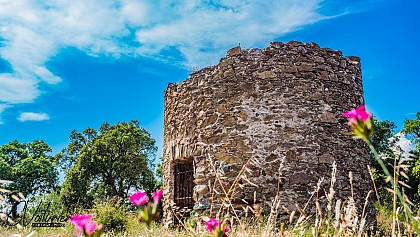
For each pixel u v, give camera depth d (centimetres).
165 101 1218
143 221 170
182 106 1094
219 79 1012
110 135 3109
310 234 417
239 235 405
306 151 933
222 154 956
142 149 3319
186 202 1052
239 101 973
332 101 991
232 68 1001
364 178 1008
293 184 907
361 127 179
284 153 926
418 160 1959
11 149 3303
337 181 939
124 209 1141
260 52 990
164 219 1088
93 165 2950
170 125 1139
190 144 1037
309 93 971
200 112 1026
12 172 3105
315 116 962
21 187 3050
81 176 2889
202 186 965
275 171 916
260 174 915
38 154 3412
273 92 962
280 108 952
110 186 2912
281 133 938
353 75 1062
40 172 3181
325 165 938
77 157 3139
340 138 977
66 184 2894
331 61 1021
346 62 1053
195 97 1053
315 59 1001
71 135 3338
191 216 847
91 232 167
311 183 914
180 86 1116
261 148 933
